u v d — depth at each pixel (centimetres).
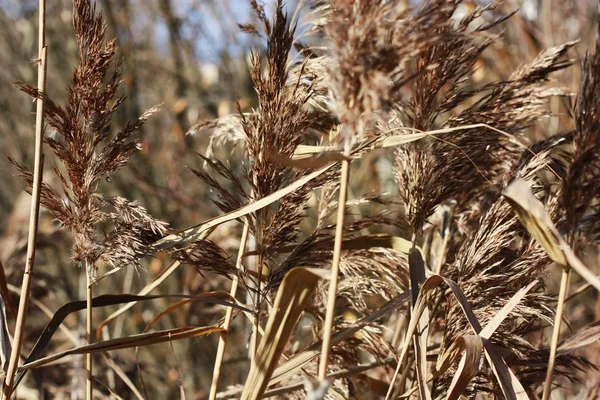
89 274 144
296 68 146
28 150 461
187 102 416
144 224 143
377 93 120
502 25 281
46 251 349
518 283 149
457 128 137
